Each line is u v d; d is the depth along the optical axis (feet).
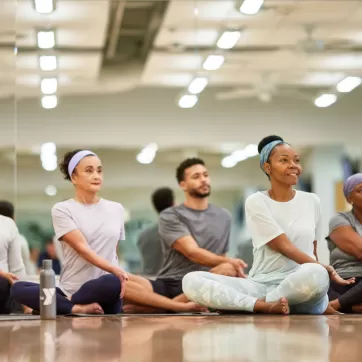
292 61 46.98
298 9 43.93
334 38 46.19
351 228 27.09
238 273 28.58
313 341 14.92
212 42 45.70
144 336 16.47
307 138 47.75
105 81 45.52
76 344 15.07
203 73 46.52
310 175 47.70
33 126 44.39
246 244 39.88
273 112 47.67
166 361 12.42
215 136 46.62
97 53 44.80
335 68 47.34
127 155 45.29
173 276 30.09
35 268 40.47
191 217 30.81
